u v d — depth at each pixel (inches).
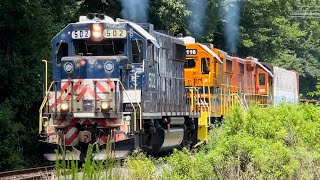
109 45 1827.0
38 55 2203.5
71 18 2741.1
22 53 2196.1
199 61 2669.8
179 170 1178.0
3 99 2119.8
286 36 5022.1
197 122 2412.6
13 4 2066.9
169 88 2094.0
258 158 1214.3
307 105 1691.7
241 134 1373.0
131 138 1720.0
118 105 1750.7
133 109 1744.6
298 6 5644.7
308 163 1250.0
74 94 1764.3
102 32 1808.6
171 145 2057.1
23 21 2121.1
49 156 1781.5
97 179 976.9
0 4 2073.1
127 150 1723.7
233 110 1508.4
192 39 2751.0
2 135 1948.8
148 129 1884.8
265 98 3607.3
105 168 1082.7
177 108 2171.5
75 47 1830.7
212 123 2605.8
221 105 2765.7
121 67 1781.5
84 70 1772.9
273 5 4559.5
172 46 2142.0
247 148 1253.1
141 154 1462.8
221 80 2795.3
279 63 4955.7
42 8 2246.6
